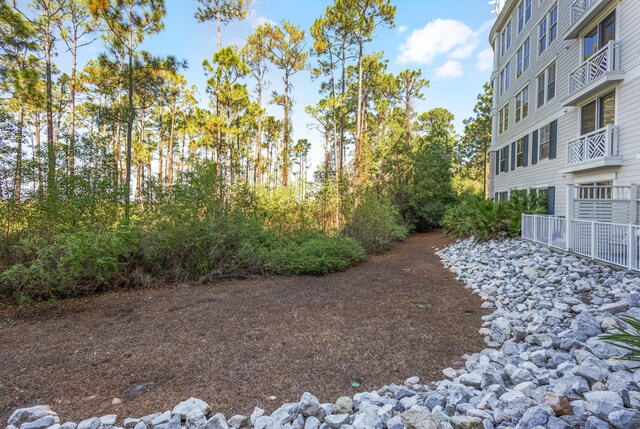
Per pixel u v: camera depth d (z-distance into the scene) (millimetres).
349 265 8633
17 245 5445
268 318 4473
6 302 5211
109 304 5215
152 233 6531
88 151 6301
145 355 3340
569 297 4547
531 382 2580
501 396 2420
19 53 9984
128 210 6652
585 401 2219
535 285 5418
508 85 16078
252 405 2486
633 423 1934
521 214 9891
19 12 9664
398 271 7930
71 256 5031
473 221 11133
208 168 7652
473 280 6516
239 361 3207
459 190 28703
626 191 7977
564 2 10773
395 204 17094
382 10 17844
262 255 7477
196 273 6809
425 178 18188
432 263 9016
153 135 27109
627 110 7969
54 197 5742
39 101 10891
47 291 5277
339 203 11172
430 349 3514
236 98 14938
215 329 4070
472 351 3484
